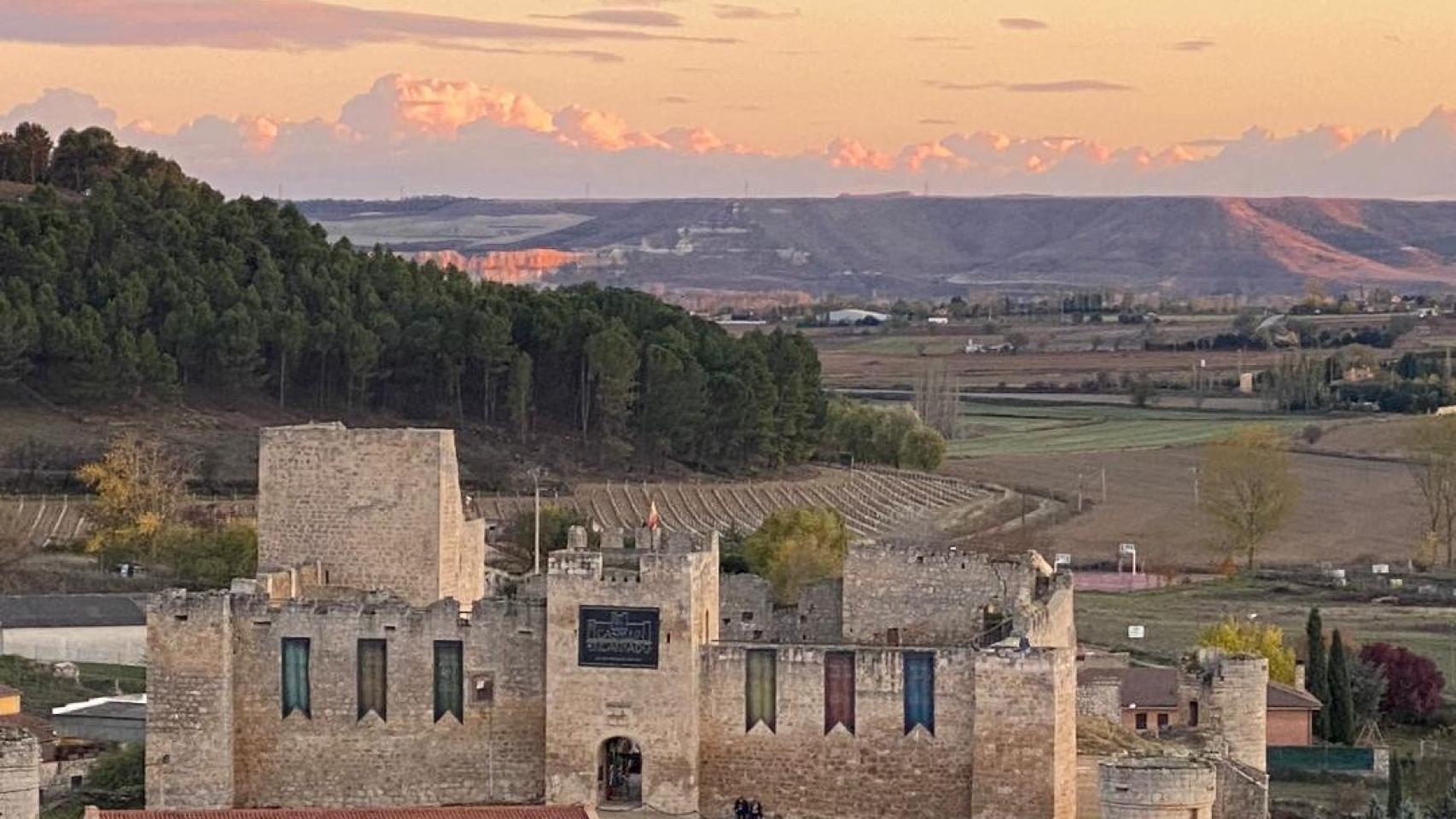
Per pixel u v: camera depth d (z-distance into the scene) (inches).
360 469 7509.8
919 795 6993.1
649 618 7027.6
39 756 7426.2
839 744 7022.6
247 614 7234.3
